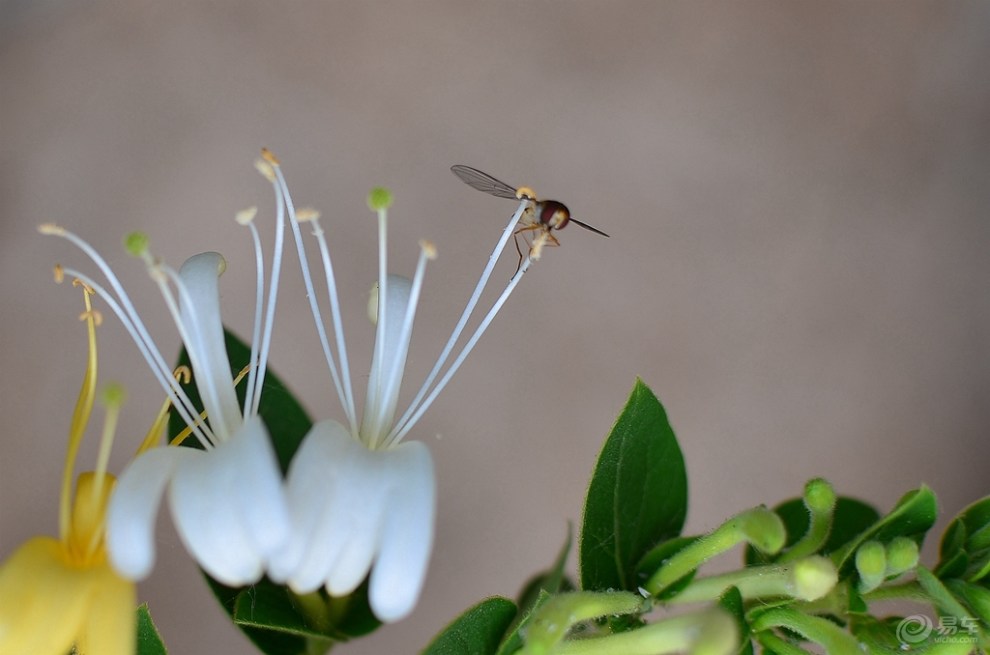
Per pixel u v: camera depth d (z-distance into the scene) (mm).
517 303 513
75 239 336
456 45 558
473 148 539
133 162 516
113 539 322
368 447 335
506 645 332
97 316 337
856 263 537
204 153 522
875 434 510
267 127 531
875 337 525
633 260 529
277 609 340
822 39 579
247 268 499
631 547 343
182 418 341
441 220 519
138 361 475
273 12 553
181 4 546
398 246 509
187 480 324
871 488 502
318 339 485
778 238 540
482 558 484
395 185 525
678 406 511
